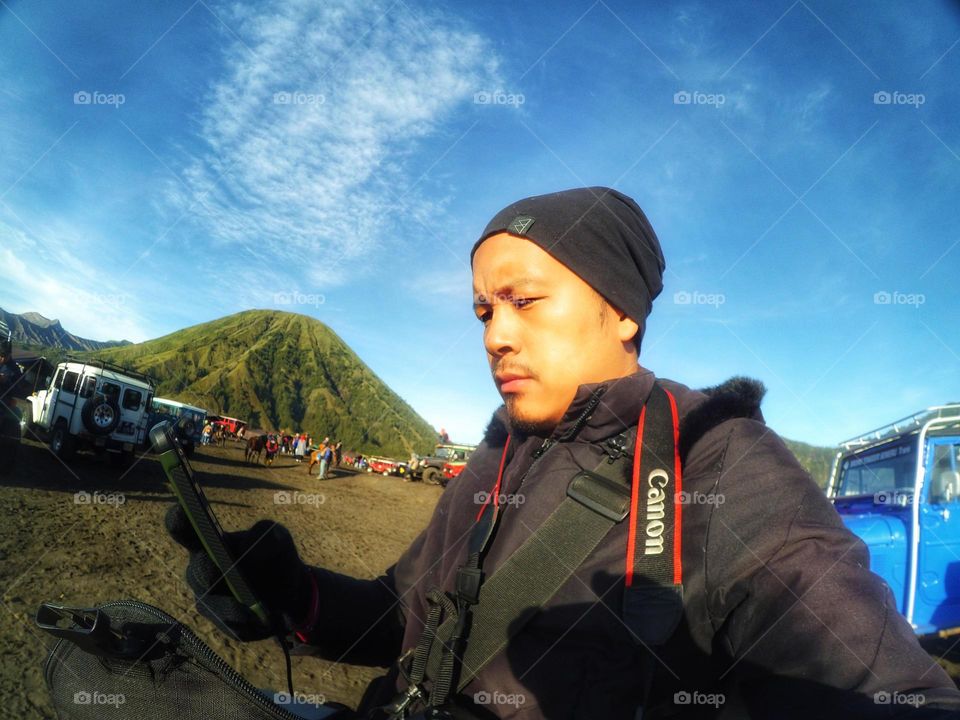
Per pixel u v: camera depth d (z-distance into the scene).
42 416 14.79
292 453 41.50
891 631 0.67
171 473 0.84
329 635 1.18
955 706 0.58
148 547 6.87
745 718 0.74
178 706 0.84
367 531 11.87
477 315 1.08
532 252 0.96
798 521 0.75
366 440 166.12
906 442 5.41
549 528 0.88
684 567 0.79
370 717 0.98
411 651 1.01
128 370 15.17
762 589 0.73
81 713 0.88
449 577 1.02
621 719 0.77
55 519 7.41
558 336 0.95
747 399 0.88
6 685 3.24
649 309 1.06
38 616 0.84
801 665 0.68
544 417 0.98
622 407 0.90
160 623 0.84
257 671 4.21
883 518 5.31
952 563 5.04
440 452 30.64
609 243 0.96
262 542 1.01
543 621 0.85
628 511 0.86
